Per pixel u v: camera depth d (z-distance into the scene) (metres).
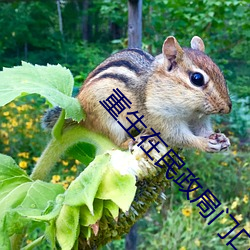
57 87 0.13
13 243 0.13
